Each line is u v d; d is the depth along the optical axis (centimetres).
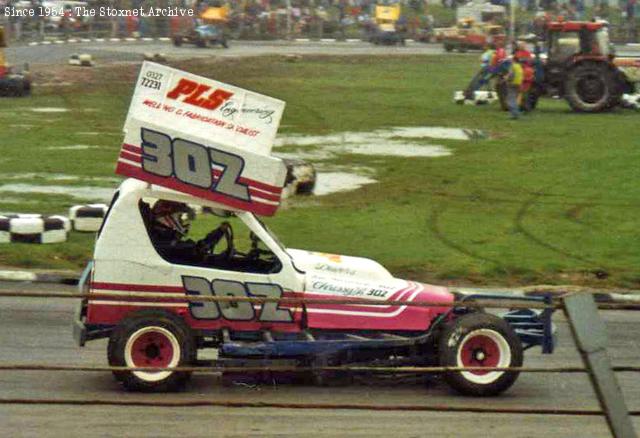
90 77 14650
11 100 12044
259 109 3203
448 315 3206
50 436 2680
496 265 5072
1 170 7425
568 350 3806
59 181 7075
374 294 3206
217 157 3169
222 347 3081
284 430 2772
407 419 2902
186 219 3294
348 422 2855
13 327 3875
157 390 3034
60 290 4522
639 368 2231
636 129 10019
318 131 9825
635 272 5041
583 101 11569
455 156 8444
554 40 11744
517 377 3212
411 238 5584
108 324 3105
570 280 4928
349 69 16700
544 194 6900
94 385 3136
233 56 18488
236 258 3262
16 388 3089
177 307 3114
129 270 3102
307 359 3134
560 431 2861
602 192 6975
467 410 2195
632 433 1784
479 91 12544
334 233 5653
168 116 3162
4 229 5128
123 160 3130
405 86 14325
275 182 3198
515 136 9569
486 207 6462
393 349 3219
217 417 2858
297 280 3169
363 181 7325
